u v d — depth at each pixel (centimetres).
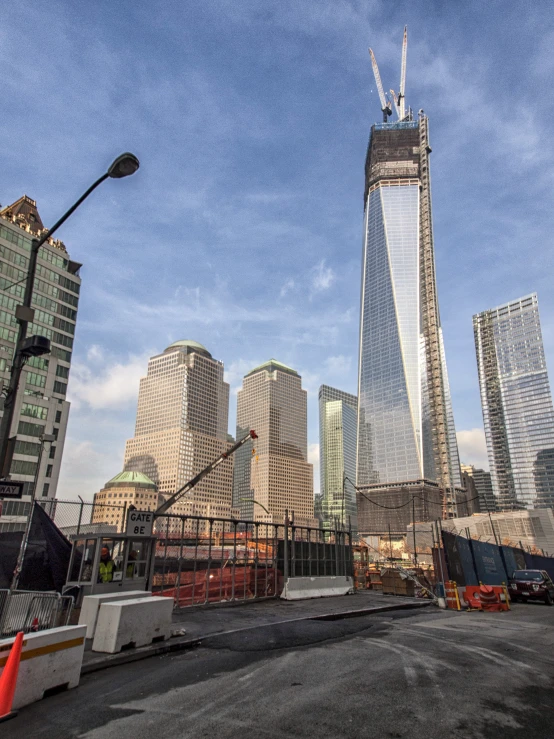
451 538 2080
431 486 18988
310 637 1034
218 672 736
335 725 513
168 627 956
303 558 1984
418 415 19738
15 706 565
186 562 2094
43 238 1026
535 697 624
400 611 1656
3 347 8181
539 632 1205
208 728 502
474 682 692
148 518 1380
